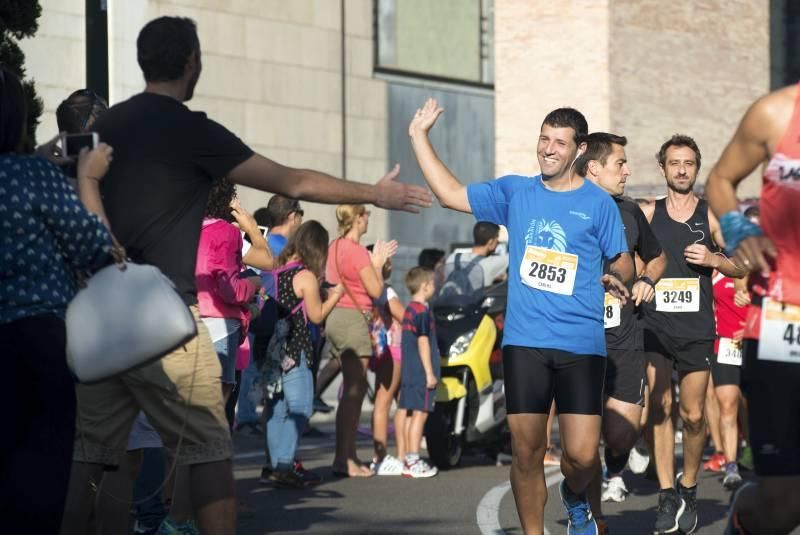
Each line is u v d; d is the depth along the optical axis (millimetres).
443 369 17344
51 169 7176
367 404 27125
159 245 7996
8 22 13508
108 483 9359
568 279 9672
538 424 9703
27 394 6984
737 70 32875
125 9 39406
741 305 15125
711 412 17141
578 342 9648
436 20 49125
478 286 17844
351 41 46594
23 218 7008
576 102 31188
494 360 17562
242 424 20188
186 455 8172
